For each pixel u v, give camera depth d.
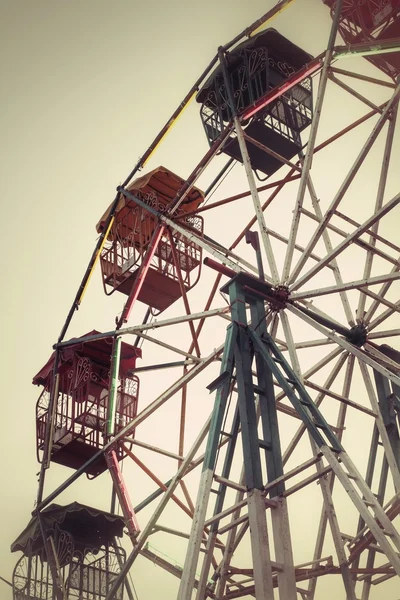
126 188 24.81
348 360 20.88
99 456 20.94
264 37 22.92
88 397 23.44
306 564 17.94
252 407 15.79
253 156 23.22
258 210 19.52
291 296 18.52
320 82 20.58
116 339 22.44
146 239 25.11
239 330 17.20
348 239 18.25
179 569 19.80
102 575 21.34
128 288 24.25
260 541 13.95
